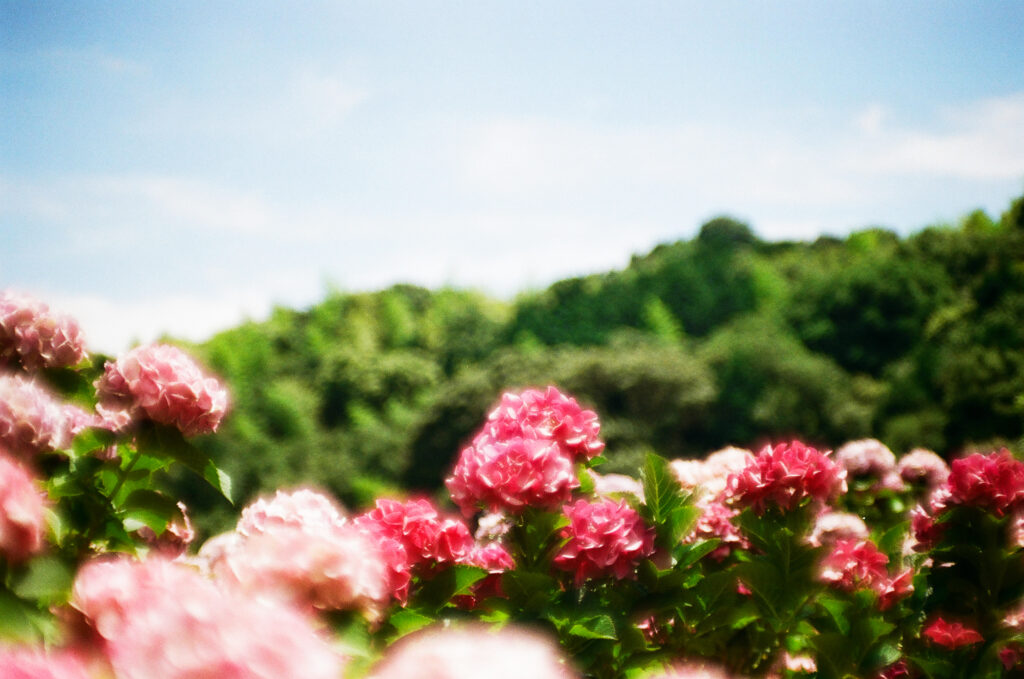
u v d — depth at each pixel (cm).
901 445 3572
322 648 97
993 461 339
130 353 244
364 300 8462
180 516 276
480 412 4388
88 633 122
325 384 6919
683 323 6900
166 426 241
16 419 210
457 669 90
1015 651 329
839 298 4978
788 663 341
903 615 345
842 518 407
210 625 92
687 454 4272
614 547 281
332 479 5388
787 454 325
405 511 291
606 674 276
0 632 125
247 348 7575
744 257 7456
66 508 226
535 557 292
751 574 309
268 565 169
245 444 5512
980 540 336
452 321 7619
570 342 6800
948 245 5119
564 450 315
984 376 3431
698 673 135
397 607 251
